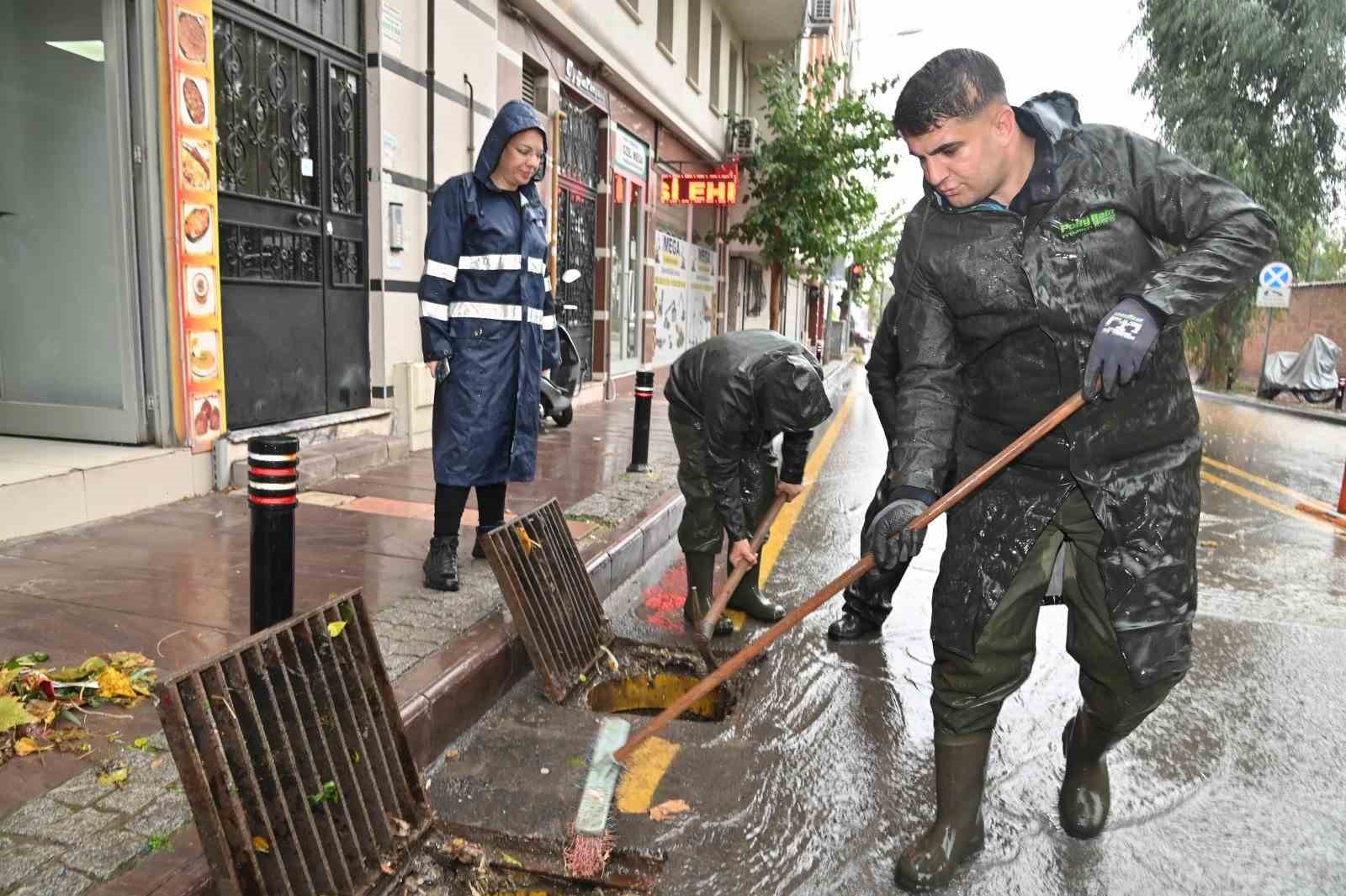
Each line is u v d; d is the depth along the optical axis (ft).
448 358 12.92
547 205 32.94
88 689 9.00
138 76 15.94
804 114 53.98
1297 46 63.05
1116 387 6.42
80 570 12.78
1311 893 8.05
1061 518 7.68
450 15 24.54
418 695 9.64
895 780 9.77
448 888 7.77
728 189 49.44
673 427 13.65
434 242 12.70
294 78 19.69
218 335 17.49
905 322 7.92
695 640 12.41
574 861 8.02
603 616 13.28
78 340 17.02
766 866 8.17
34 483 14.19
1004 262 7.07
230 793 6.24
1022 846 8.59
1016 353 7.36
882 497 13.61
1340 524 24.23
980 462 7.98
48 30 16.30
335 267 21.43
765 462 14.16
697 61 53.67
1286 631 15.11
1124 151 6.96
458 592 12.96
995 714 8.06
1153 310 6.34
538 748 10.14
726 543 19.36
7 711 8.27
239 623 11.02
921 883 7.85
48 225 16.84
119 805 7.25
